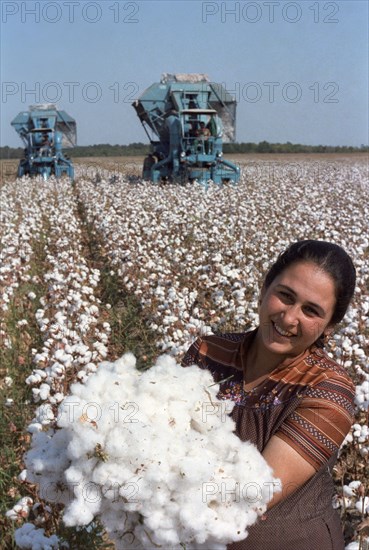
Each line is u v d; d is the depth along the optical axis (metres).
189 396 1.82
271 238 12.05
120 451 1.65
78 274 8.71
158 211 17.36
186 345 5.58
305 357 2.28
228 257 10.80
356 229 13.22
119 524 1.72
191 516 1.63
